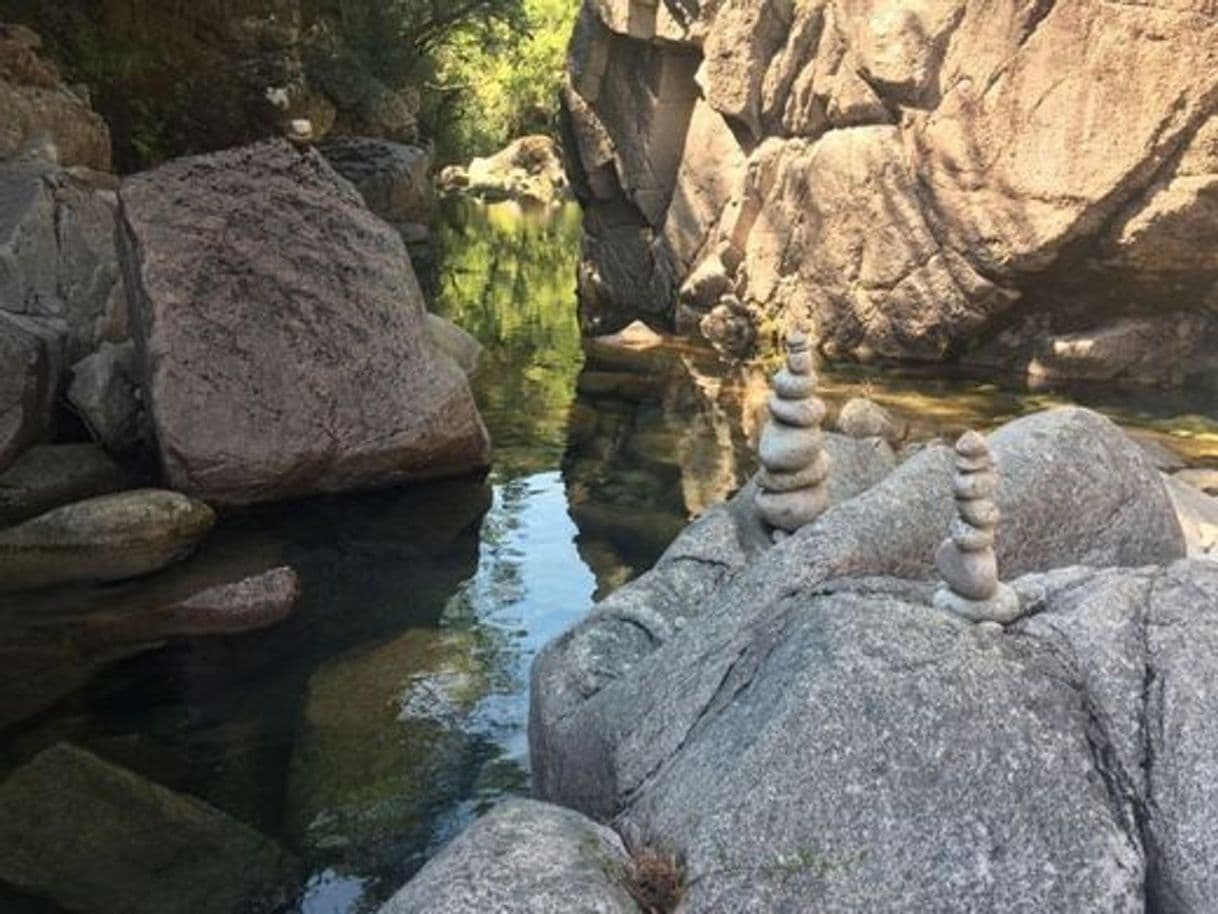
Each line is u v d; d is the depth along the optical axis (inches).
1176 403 469.4
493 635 273.4
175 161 372.2
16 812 193.9
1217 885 131.9
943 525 191.3
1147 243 464.1
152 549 304.3
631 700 172.7
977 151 493.0
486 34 1268.5
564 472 394.3
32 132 490.3
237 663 256.1
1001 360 522.0
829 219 548.4
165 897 178.1
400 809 205.0
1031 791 137.0
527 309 721.6
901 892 130.3
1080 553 204.1
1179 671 147.9
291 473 346.6
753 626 170.6
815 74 555.8
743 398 498.6
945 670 145.3
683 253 634.8
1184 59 440.1
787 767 137.6
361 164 909.8
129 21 703.1
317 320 357.1
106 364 365.4
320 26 1016.2
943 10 498.6
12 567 291.3
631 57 655.1
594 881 132.6
